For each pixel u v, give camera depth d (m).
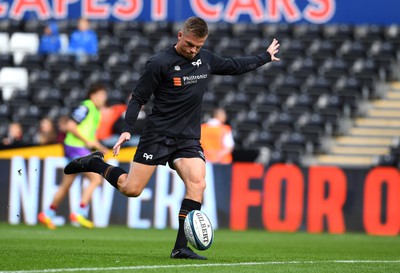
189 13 77.44
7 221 55.69
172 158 26.95
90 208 55.03
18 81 77.56
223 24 82.50
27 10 79.56
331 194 53.91
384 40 79.81
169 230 52.03
